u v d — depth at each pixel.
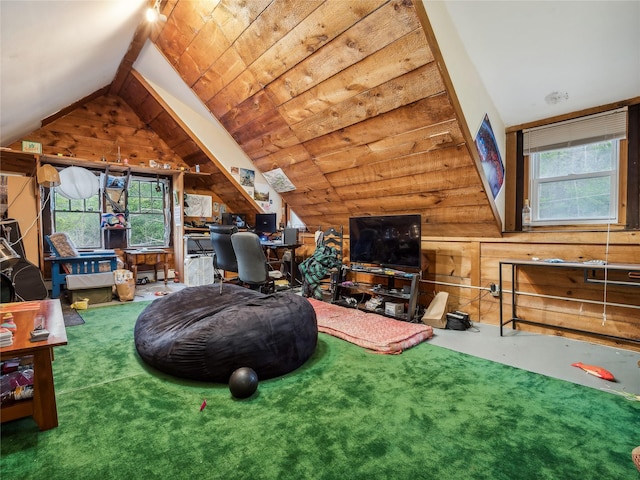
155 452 1.38
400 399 1.82
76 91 3.92
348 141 3.13
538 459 1.34
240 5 2.61
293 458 1.35
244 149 4.27
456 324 3.12
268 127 3.62
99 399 1.80
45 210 4.68
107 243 5.21
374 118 2.76
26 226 4.24
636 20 2.13
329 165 3.60
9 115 2.77
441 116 2.43
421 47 2.10
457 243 3.50
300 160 3.82
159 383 1.99
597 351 2.55
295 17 2.42
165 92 4.48
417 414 1.67
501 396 1.86
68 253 4.15
